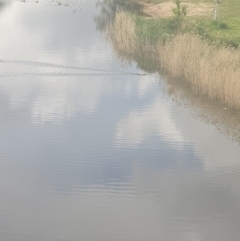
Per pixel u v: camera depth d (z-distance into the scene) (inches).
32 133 847.1
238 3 2032.5
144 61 1311.5
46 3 2255.2
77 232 589.6
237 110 955.3
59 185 685.9
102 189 681.0
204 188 692.1
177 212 636.1
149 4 2252.7
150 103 1015.6
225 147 820.6
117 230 597.3
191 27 1331.2
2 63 1250.0
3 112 940.6
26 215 618.5
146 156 778.8
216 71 1019.3
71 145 804.6
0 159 754.8
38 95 1039.0
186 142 832.3
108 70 1231.5
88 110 960.9
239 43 1234.6
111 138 834.8
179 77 1155.9
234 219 623.8
